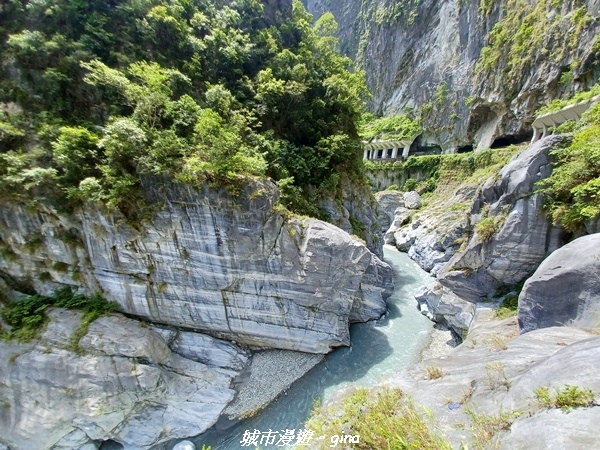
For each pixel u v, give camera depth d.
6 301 15.27
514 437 5.19
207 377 15.90
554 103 31.19
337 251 17.41
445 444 5.51
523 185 16.14
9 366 13.43
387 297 24.48
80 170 14.70
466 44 50.78
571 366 5.89
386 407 7.29
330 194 26.59
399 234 42.62
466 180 40.22
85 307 15.76
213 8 27.39
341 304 18.09
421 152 59.12
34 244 15.31
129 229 15.25
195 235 15.79
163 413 14.25
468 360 9.65
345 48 92.44
